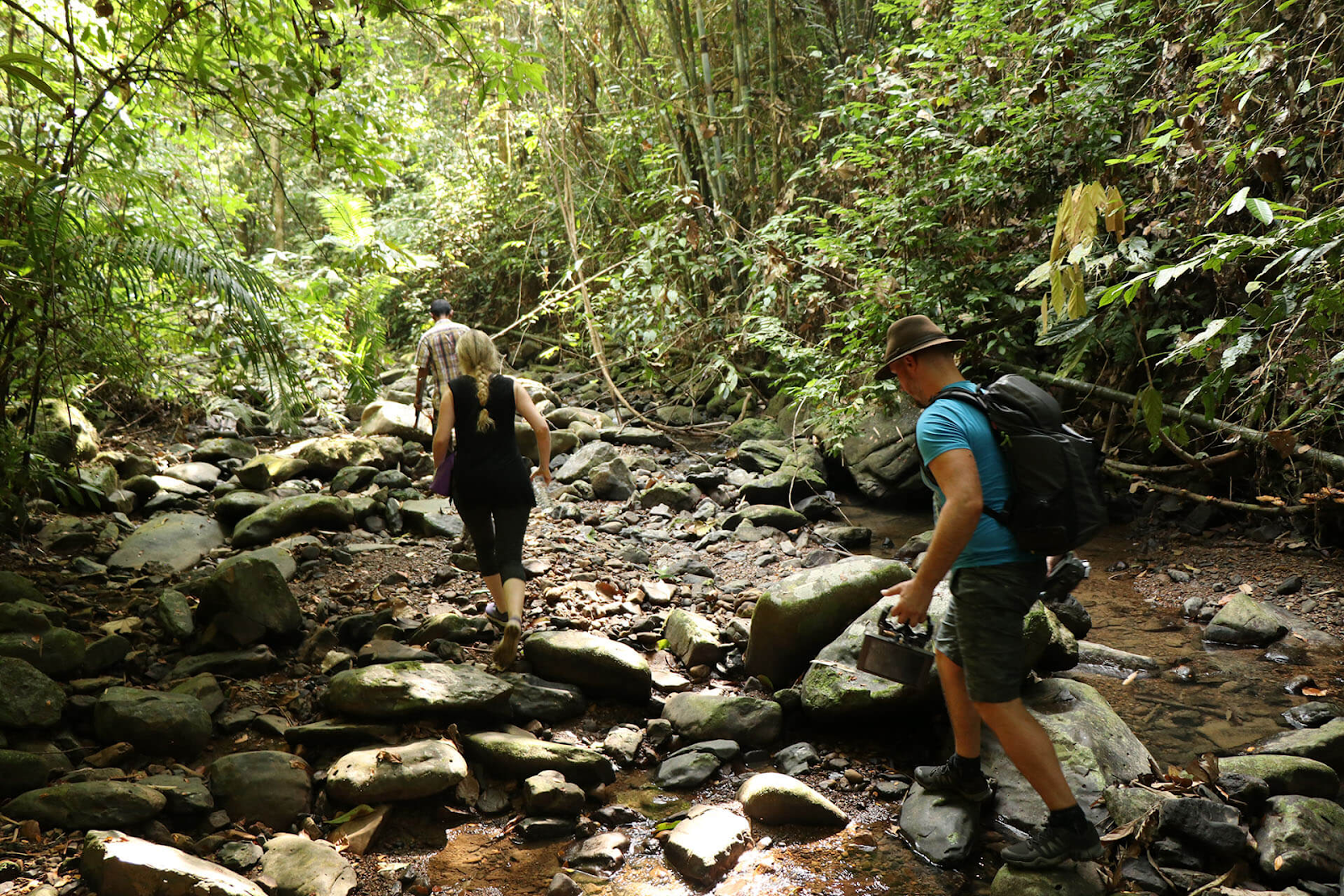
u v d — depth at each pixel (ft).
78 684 11.88
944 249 21.59
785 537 20.04
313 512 18.35
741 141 30.40
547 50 31.63
